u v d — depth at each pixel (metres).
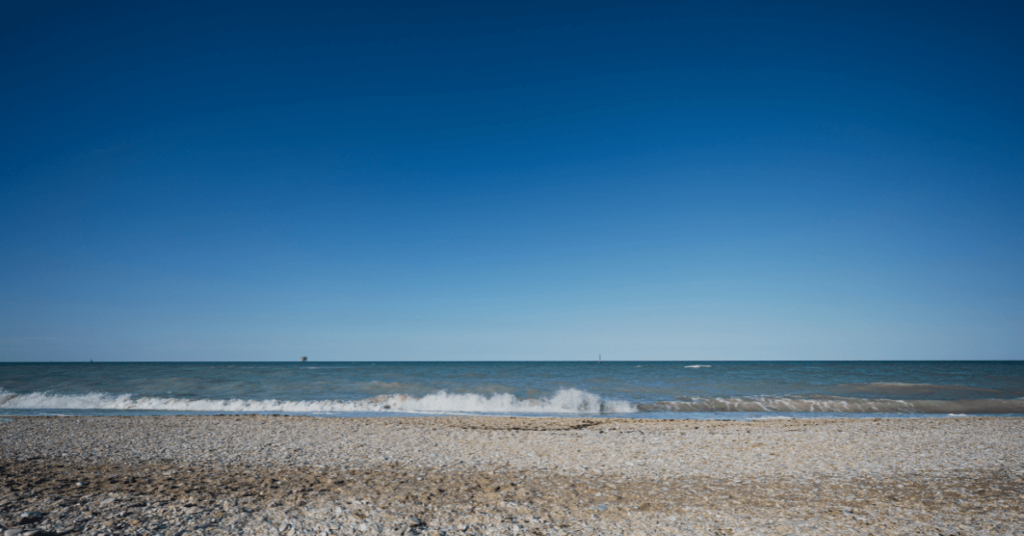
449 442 14.50
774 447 13.54
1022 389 35.25
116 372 56.59
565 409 25.44
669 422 19.72
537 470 10.88
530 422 19.66
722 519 7.53
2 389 33.12
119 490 8.57
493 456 12.42
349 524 7.06
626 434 15.98
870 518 7.58
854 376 50.19
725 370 67.69
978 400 26.77
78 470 10.40
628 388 35.69
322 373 55.41
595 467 11.19
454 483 9.60
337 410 25.34
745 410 25.16
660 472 10.70
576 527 7.13
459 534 6.78
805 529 7.09
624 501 8.48
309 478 9.85
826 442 14.25
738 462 11.69
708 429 17.33
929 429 16.86
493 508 7.97
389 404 26.30
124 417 19.92
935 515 7.72
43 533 6.26
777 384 39.03
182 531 6.57
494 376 50.56
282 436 15.34
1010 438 14.95
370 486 9.26
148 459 11.71
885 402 26.23
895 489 9.29
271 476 10.04
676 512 7.86
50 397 27.34
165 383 38.00
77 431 16.02
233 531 6.65
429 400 26.52
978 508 8.08
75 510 7.29
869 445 13.77
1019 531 6.97
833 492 9.09
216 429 16.72
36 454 12.23
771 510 7.99
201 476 9.92
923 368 80.81
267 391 33.34
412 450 13.19
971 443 14.09
